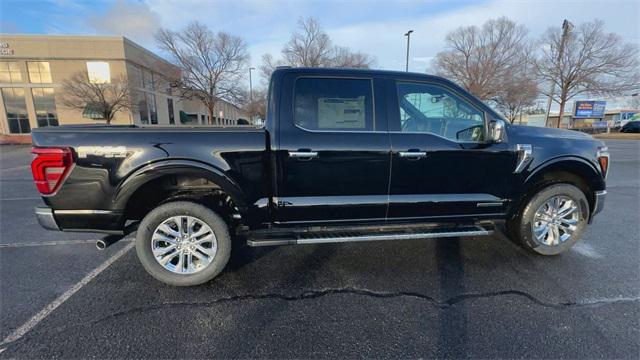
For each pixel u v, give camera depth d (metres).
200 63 27.42
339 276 2.99
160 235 2.80
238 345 2.08
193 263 2.90
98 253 3.57
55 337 2.14
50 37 24.81
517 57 30.70
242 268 3.17
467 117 3.14
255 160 2.76
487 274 3.00
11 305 2.51
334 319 2.34
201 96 27.73
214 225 2.80
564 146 3.18
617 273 2.99
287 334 2.18
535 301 2.54
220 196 3.10
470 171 3.04
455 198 3.07
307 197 2.87
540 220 3.31
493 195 3.13
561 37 28.84
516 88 29.03
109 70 25.86
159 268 2.81
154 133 2.64
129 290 2.76
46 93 25.69
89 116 25.53
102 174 2.61
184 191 3.09
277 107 2.80
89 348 2.04
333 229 3.02
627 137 26.44
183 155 2.67
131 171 2.62
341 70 2.91
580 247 3.60
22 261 3.35
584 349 2.01
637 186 7.05
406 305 2.51
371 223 3.05
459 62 32.66
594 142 3.34
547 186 3.25
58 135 2.58
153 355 1.99
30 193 6.86
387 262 3.27
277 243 2.83
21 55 24.81
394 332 2.19
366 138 2.85
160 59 29.20
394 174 2.92
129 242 3.92
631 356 1.94
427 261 3.29
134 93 26.78
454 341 2.10
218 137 2.71
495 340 2.10
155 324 2.29
